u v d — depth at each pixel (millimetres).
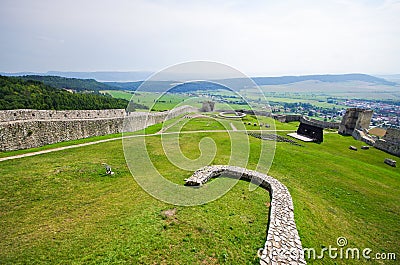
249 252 7926
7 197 10523
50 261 6871
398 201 13609
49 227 8523
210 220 9500
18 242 7641
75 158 16500
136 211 9773
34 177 12547
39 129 20234
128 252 7367
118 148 19531
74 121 22844
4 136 18109
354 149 26016
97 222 8906
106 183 12570
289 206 10773
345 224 10617
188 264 7137
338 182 15375
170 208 10188
